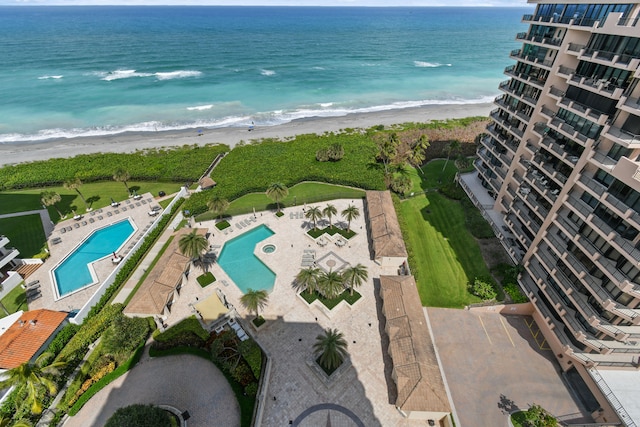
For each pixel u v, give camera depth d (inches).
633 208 1064.2
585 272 1237.7
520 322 1604.3
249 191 2588.6
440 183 2704.2
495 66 7322.8
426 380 1229.1
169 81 5502.0
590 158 1234.0
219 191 2534.5
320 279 1573.6
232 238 2113.7
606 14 1266.0
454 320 1605.6
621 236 1111.0
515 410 1268.5
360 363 1407.5
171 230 2213.3
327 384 1317.7
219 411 1257.4
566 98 1461.6
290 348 1470.2
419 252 2014.0
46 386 1263.5
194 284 1802.4
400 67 6884.8
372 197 2267.5
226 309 1624.0
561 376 1382.9
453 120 4109.3
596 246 1229.1
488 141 2297.0
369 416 1233.4
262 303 1637.6
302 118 4308.6
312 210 2076.8
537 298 1525.6
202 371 1391.5
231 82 5531.5
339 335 1333.7
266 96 4985.2
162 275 1678.2
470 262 1913.1
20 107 4431.6
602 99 1264.8
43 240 2103.8
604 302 1133.1
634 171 1034.1
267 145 3326.8
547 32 1619.1
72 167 2891.2
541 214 1563.7
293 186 2687.0
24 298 1713.8
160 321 1593.3
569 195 1344.7
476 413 1257.4
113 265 1923.0
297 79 5792.3
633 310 1098.1
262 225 2240.4
